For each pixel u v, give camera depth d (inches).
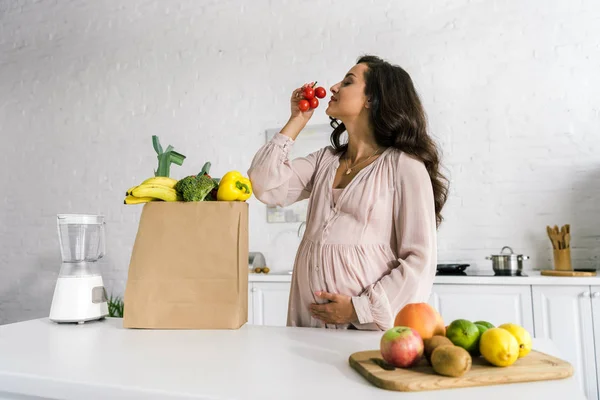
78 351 35.4
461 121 120.4
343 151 54.4
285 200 54.7
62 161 157.2
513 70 117.4
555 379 26.1
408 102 48.6
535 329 93.6
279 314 111.4
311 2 135.4
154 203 45.6
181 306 43.9
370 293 41.8
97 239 51.4
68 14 162.4
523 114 116.3
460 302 98.4
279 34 137.9
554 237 106.1
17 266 158.6
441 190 49.6
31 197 159.6
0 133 165.6
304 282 47.8
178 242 44.6
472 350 28.9
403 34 126.3
